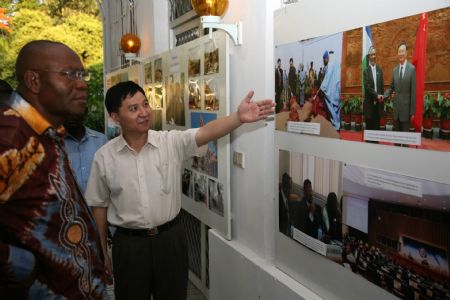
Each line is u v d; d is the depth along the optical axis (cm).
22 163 118
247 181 254
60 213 127
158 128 384
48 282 127
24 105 125
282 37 210
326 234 186
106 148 232
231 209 278
